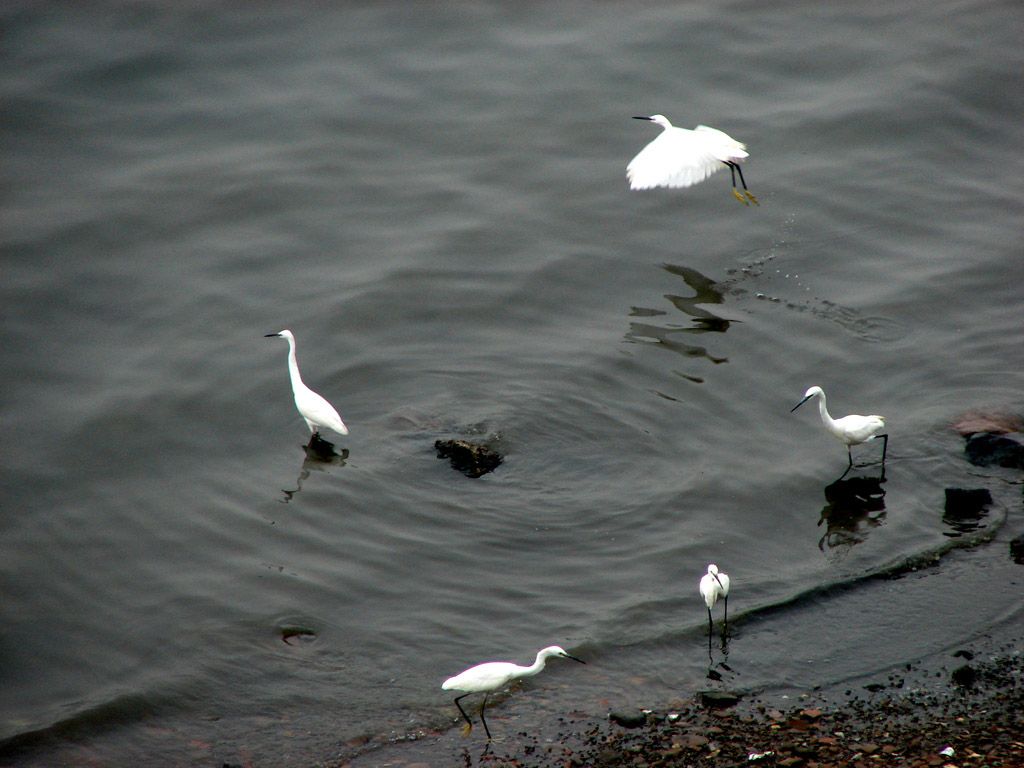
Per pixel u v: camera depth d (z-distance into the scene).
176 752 11.48
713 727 11.52
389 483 16.05
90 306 20.30
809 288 21.31
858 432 16.17
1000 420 17.27
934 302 20.80
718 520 15.34
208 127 26.09
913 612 13.45
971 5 31.80
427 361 19.05
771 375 18.75
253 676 12.61
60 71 27.34
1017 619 13.23
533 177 24.84
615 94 27.77
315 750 11.47
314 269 21.62
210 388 18.27
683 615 13.53
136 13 29.58
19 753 11.48
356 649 13.02
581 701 12.14
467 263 21.83
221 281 21.17
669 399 18.05
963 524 15.18
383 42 29.58
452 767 11.06
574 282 21.39
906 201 24.20
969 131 26.67
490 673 11.36
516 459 16.55
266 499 15.76
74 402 17.73
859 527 15.19
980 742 11.06
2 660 12.85
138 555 14.64
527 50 29.48
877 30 30.61
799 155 25.78
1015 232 23.09
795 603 13.67
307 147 25.53
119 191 23.61
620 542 14.88
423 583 14.11
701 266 22.03
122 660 12.88
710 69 28.81
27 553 14.62
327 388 18.39
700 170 18.03
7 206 22.84
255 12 30.25
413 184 24.44
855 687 12.18
